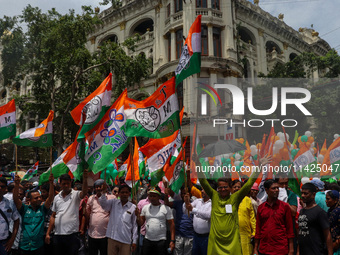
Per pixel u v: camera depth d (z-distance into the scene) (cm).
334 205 534
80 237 683
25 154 2927
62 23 1969
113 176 988
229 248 518
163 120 629
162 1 2606
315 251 479
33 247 626
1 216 582
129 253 624
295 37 3375
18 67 2198
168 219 648
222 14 2427
